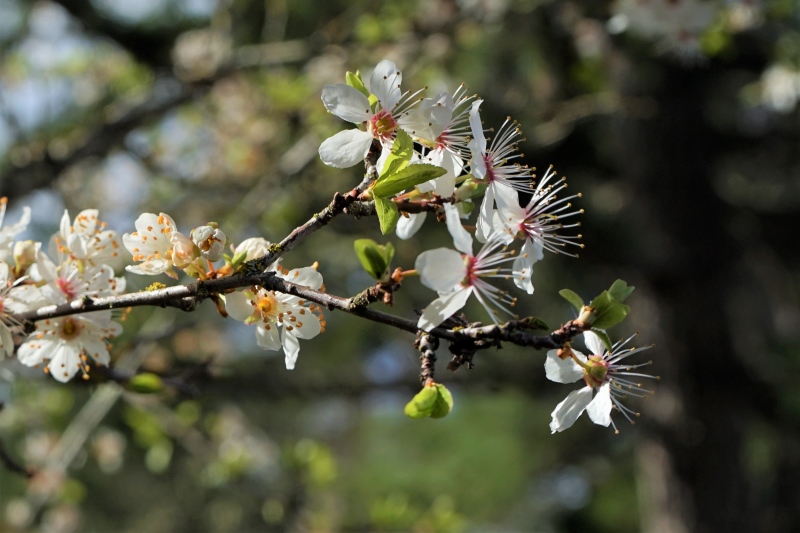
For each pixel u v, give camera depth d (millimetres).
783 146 8922
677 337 7938
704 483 7688
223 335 6785
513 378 6824
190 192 6980
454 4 6297
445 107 1962
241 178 7262
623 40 6645
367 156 1953
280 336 2072
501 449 11578
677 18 4980
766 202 9547
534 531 12492
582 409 1927
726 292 8227
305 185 6469
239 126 7395
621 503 11555
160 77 6500
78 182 7207
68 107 7168
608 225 8188
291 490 6070
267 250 1901
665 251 7922
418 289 7652
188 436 5820
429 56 6312
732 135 8836
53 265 2209
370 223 6789
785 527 8258
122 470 8516
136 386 2771
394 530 6207
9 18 6578
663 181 7938
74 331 2260
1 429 5688
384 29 6215
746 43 6641
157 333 4457
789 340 9172
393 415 12789
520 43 6809
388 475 11656
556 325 8133
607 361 1959
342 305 1787
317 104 6109
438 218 1940
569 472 11930
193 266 1945
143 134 6965
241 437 6281
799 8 5883
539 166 7883
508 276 1913
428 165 1791
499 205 1987
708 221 8188
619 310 1787
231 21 6453
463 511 11469
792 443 8328
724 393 7879
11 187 5465
